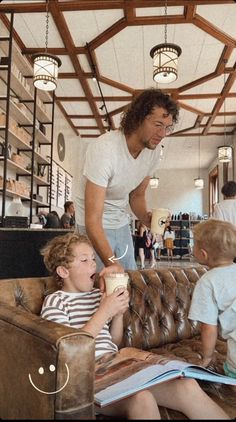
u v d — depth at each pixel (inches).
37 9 169.9
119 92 268.7
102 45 203.9
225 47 204.2
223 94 269.4
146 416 39.0
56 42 201.5
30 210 203.9
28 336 38.6
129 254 82.0
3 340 43.3
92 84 256.8
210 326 55.6
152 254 342.6
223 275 56.7
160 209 76.7
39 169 250.8
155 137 68.4
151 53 159.9
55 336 35.4
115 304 50.0
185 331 76.2
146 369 43.9
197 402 42.9
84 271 57.2
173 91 264.2
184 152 469.7
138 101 68.4
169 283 78.8
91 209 66.2
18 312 43.9
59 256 57.9
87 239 60.9
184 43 202.2
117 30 187.0
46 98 254.2
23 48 204.2
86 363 35.9
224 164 414.3
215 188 533.6
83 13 174.1
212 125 357.1
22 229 115.4
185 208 566.3
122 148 69.8
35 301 58.8
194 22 179.9
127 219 83.4
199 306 56.7
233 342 54.2
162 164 545.3
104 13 174.1
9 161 178.2
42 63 159.9
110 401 38.1
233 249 58.2
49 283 62.3
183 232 511.5
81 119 336.5
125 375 43.1
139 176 77.1
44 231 116.5
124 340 66.6
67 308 54.8
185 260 475.2
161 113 66.3
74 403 34.9
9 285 57.7
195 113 314.8
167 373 42.6
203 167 566.3
